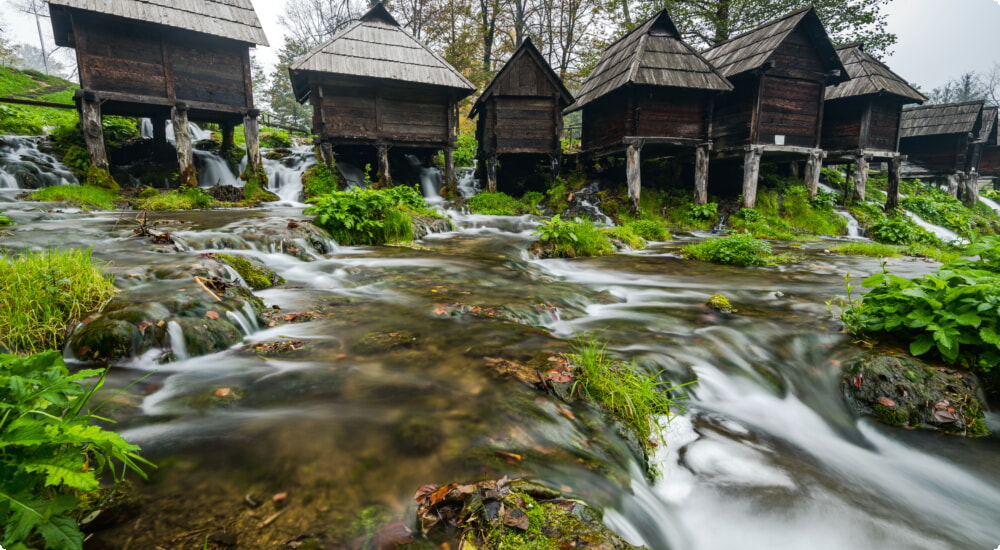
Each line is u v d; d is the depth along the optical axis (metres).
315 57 15.96
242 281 5.27
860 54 19.50
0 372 1.89
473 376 3.13
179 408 2.65
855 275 8.23
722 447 3.07
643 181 19.42
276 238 7.39
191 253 5.80
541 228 9.99
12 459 1.61
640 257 9.92
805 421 3.57
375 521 1.80
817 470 2.98
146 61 13.86
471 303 5.09
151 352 3.34
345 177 18.52
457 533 1.76
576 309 5.40
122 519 1.75
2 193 11.83
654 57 16.38
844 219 17.20
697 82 16.00
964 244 14.95
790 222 17.05
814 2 21.95
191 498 1.88
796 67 16.92
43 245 5.80
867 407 3.71
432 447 2.30
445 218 12.83
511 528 1.79
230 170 17.91
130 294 3.94
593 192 17.98
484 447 2.33
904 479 3.03
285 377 3.12
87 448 1.86
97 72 13.19
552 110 18.62
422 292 5.64
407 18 30.36
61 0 12.27
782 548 2.37
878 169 30.56
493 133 18.47
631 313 5.36
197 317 3.70
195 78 14.67
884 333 4.57
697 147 16.98
